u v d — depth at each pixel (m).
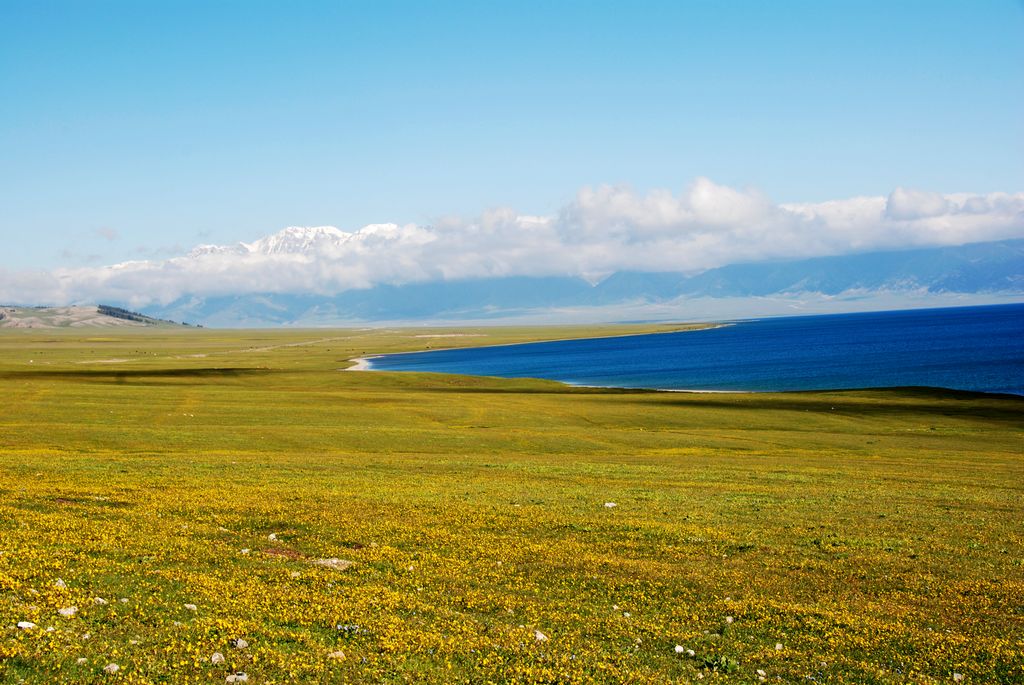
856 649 18.92
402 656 16.72
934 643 19.28
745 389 163.00
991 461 63.28
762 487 45.47
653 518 33.69
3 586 18.67
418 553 26.06
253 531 28.22
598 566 25.41
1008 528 34.31
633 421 89.12
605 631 19.38
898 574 25.66
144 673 14.88
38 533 24.64
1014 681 17.36
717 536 30.27
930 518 36.25
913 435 81.56
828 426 88.12
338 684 15.21
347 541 27.27
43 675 14.33
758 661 18.08
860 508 38.47
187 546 24.77
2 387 99.94
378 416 86.31
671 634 19.39
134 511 29.95
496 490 40.75
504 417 89.56
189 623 17.59
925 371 189.88
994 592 23.92
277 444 64.12
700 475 50.41
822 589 23.89
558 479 46.97
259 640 17.05
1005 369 186.38
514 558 25.97
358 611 19.41
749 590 23.52
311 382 148.00
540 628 19.41
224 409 86.19
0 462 44.84
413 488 40.38
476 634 18.48
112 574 20.78
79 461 47.12
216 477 41.91
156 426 71.50
